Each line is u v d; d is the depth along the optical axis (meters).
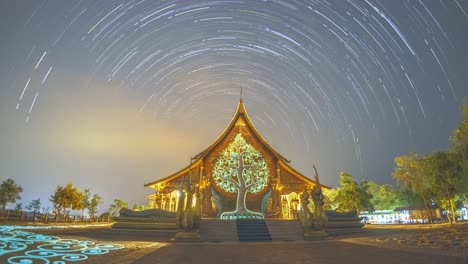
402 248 11.56
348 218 22.22
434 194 35.50
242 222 19.61
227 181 30.03
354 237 17.81
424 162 32.03
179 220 16.77
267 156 31.52
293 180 31.27
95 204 46.03
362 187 41.31
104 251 11.16
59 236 16.69
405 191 46.22
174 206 31.00
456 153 27.08
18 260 8.73
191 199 17.11
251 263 8.77
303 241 16.11
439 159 29.00
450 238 14.34
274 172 31.08
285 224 19.55
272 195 30.28
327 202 43.56
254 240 16.97
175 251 11.54
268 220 20.06
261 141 31.77
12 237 14.91
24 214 32.34
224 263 8.80
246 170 30.48
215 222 19.36
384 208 56.44
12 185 43.03
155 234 18.98
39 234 17.25
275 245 13.96
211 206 29.17
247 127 32.34
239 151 30.31
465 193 29.69
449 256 9.24
